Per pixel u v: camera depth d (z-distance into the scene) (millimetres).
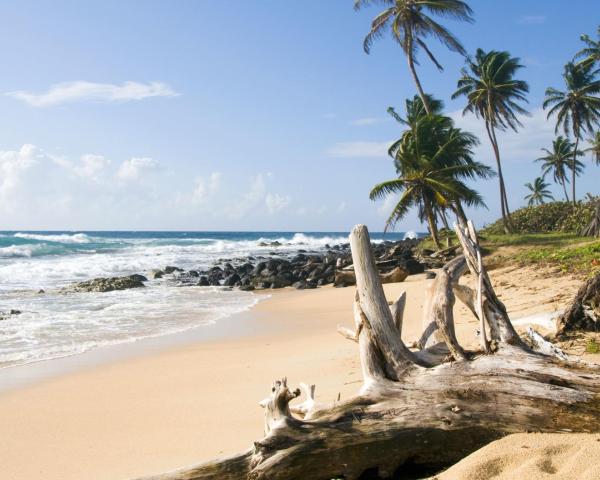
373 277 4793
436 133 34250
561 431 3902
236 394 7648
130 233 168125
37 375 9438
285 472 3875
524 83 38938
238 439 5668
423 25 32281
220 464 3973
